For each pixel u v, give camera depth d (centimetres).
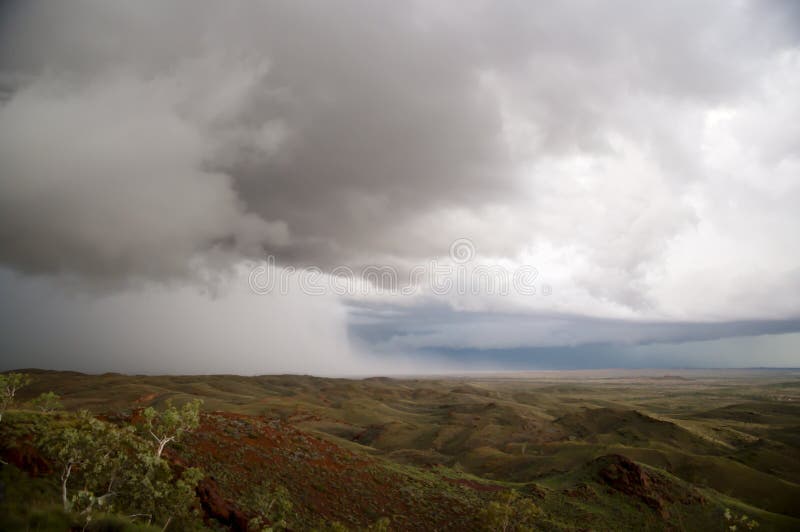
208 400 16538
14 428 2377
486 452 11238
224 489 3472
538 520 5153
